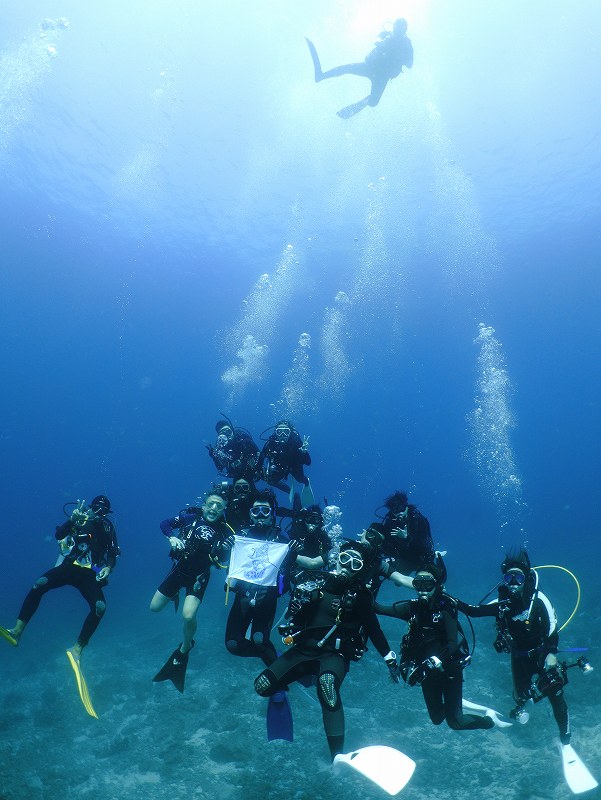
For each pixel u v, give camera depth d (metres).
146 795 6.85
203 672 10.49
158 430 94.81
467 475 88.25
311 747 7.59
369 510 71.62
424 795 6.41
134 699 9.69
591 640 10.51
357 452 96.69
